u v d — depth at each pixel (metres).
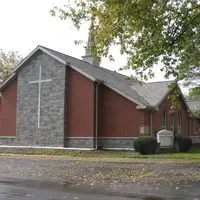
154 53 14.97
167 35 14.72
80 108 24.77
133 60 15.20
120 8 12.95
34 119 26.36
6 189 9.95
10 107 28.22
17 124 27.16
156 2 13.38
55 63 25.83
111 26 13.40
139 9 13.09
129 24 13.62
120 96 24.41
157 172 13.41
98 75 26.61
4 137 28.03
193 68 26.28
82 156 20.83
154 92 28.25
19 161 18.22
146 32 14.34
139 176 12.44
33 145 26.11
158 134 22.94
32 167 15.46
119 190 9.77
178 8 14.50
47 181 11.52
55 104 25.48
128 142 23.77
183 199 8.48
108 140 24.52
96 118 24.53
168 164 16.08
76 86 25.11
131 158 19.23
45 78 26.19
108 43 13.85
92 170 14.30
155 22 13.83
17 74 27.92
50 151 23.86
